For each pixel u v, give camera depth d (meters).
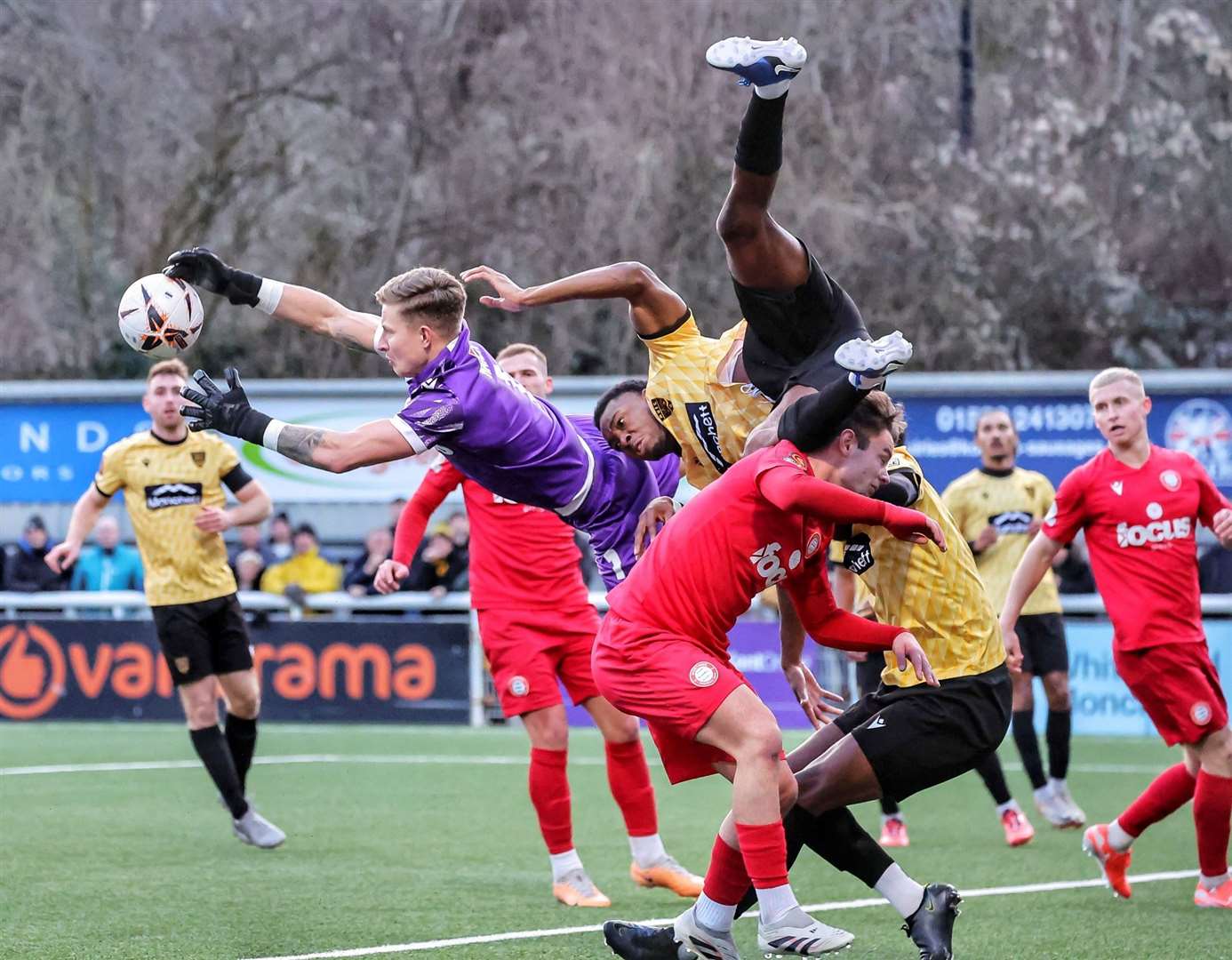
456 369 6.29
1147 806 8.22
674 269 26.61
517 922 7.70
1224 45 26.92
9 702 17.67
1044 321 26.88
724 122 26.83
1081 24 26.97
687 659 5.96
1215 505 8.34
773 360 6.70
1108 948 7.10
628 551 7.04
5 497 19.42
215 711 10.30
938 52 27.19
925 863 9.70
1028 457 17.97
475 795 12.66
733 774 6.23
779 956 7.00
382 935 7.34
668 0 26.97
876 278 26.72
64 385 19.38
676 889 8.50
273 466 19.39
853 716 6.72
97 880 8.83
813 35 26.81
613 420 6.95
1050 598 11.45
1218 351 27.14
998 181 26.55
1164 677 8.17
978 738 6.51
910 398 18.11
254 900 8.26
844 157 26.66
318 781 13.41
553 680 8.47
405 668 17.45
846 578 10.46
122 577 18.00
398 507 18.08
